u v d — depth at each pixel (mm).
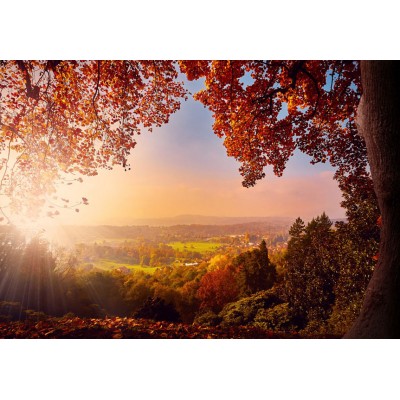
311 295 11586
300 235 24984
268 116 9312
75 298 13469
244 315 12828
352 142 9656
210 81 8547
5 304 7539
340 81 8461
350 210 9219
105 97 9508
